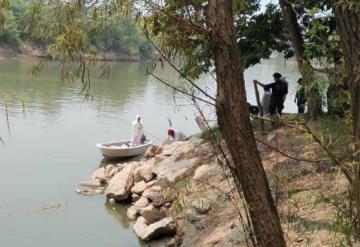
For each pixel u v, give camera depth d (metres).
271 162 9.43
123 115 33.59
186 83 4.87
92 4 4.16
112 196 15.49
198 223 11.03
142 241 12.05
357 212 3.59
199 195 11.62
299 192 6.50
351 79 3.38
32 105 34.16
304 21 12.15
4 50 66.19
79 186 16.94
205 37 3.84
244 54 16.78
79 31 4.15
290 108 32.00
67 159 20.94
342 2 3.27
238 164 3.58
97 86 48.56
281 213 6.40
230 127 3.54
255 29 16.17
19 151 21.81
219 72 3.54
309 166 9.27
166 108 37.44
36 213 14.22
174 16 3.85
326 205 7.50
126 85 51.69
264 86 15.22
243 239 8.86
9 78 48.66
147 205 13.88
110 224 13.62
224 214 10.56
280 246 3.62
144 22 4.12
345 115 3.89
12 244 12.13
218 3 3.50
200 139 16.48
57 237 12.63
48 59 4.76
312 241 6.75
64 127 28.14
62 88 44.16
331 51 3.91
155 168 15.70
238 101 3.52
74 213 14.44
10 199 15.34
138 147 21.55
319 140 3.65
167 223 11.81
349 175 3.64
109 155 21.03
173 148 16.94
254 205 3.60
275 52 17.17
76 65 4.46
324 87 3.90
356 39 3.30
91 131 27.58
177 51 4.20
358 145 3.41
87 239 12.54
